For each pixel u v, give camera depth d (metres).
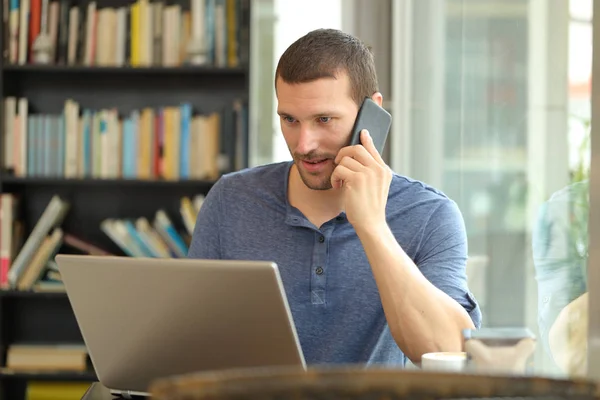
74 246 5.09
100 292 1.82
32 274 5.00
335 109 2.23
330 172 2.30
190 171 5.05
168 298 1.75
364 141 2.27
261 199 2.49
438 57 3.90
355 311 2.33
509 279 2.89
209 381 0.81
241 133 5.01
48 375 4.96
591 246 1.55
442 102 3.84
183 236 5.15
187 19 5.10
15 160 5.07
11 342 5.23
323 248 2.38
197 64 5.02
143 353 1.86
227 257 2.49
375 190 2.23
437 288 2.23
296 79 2.21
